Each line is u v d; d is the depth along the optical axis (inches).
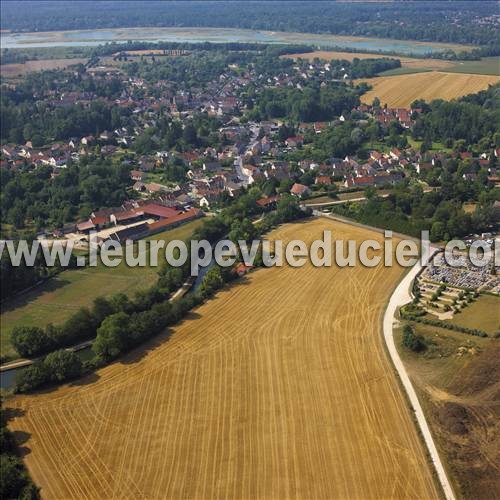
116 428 6294.3
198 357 7490.2
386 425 6181.1
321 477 5585.6
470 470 5575.8
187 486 5536.4
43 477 5689.0
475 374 6865.2
